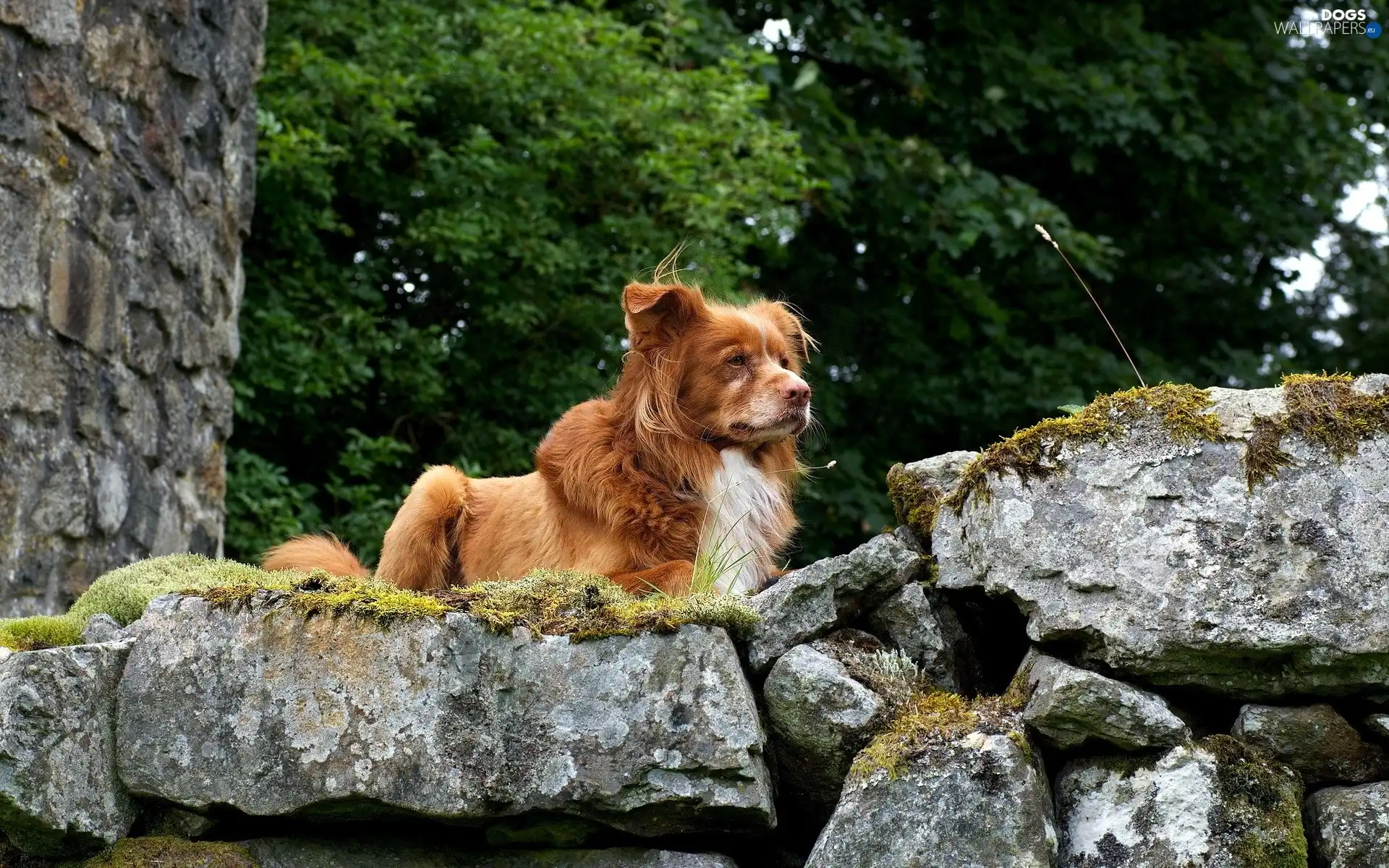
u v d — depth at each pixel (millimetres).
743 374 6695
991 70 18922
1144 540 4430
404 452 16219
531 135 16562
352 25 16031
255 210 15523
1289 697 4387
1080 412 4727
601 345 16891
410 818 4516
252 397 14562
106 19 8711
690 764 4352
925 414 19453
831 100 18203
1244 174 20219
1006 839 4176
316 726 4445
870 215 19281
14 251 7805
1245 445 4418
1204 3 20719
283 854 4578
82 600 5254
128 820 4574
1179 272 20906
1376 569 4238
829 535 18266
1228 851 4191
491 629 4480
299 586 4676
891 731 4469
